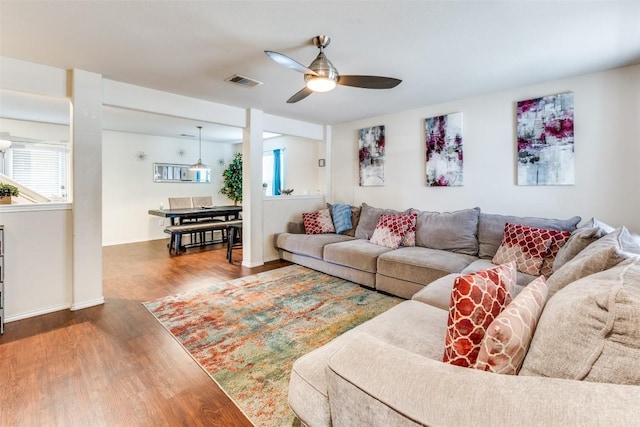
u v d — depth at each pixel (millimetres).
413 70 2838
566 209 3100
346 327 2473
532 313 978
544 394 657
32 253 2678
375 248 3568
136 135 6457
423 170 4176
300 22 2035
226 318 2639
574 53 2494
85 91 2842
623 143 2789
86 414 1538
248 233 4359
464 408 689
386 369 857
